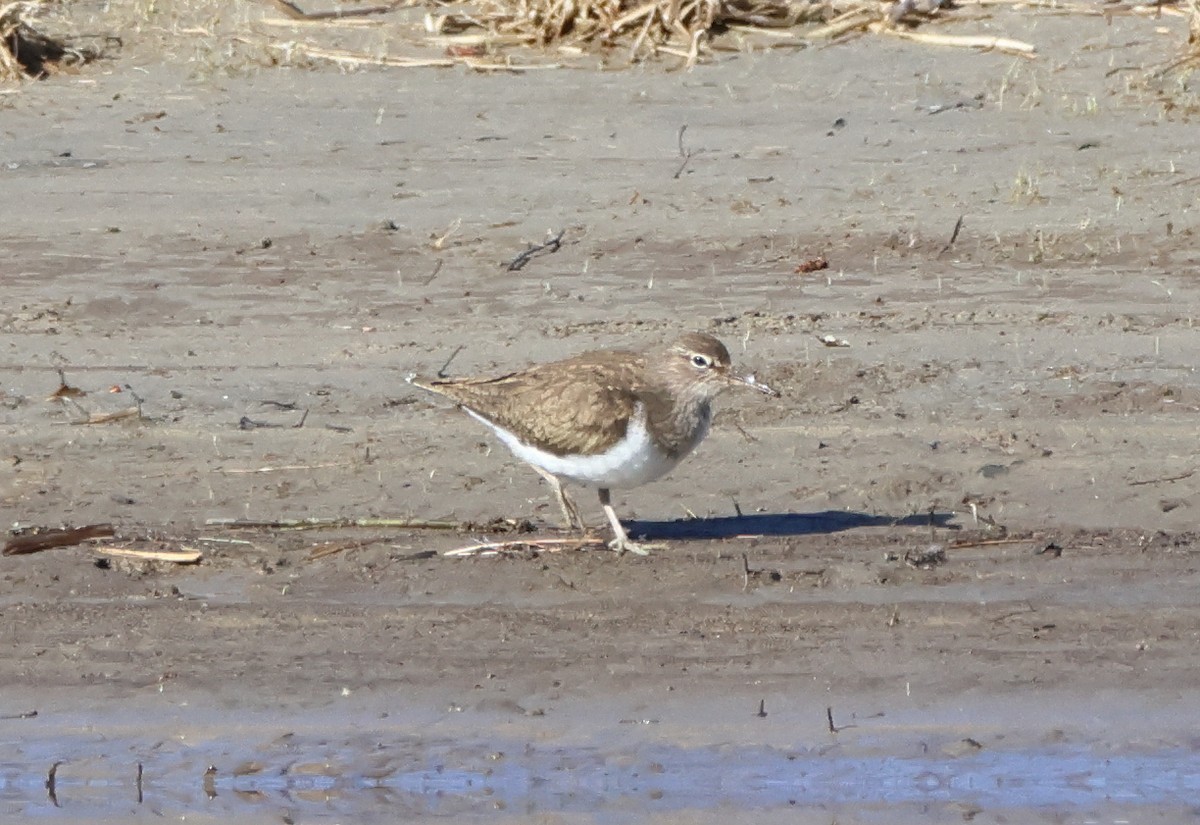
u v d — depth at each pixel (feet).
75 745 33.50
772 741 33.40
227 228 62.54
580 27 77.41
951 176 65.82
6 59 75.10
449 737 33.58
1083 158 66.90
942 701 34.53
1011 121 70.03
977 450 46.19
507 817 31.48
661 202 64.23
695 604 37.70
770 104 72.08
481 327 55.21
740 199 64.39
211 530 41.86
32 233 62.13
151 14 80.69
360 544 40.55
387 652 36.04
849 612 37.27
